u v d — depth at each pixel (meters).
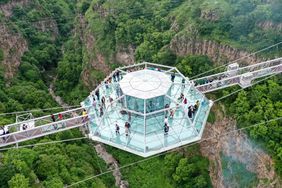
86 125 52.62
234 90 72.31
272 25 75.75
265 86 69.38
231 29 80.12
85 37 115.81
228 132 71.69
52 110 87.19
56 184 59.62
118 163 82.62
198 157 75.94
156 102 43.62
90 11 119.00
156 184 76.12
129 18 101.25
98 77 102.38
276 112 65.25
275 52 72.88
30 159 62.25
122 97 44.25
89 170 71.38
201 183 71.25
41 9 129.25
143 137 42.75
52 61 118.88
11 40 105.44
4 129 49.19
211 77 65.38
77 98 102.00
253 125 65.06
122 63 99.44
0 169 56.94
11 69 99.62
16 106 81.75
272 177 63.75
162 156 78.88
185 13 90.25
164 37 89.56
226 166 71.38
